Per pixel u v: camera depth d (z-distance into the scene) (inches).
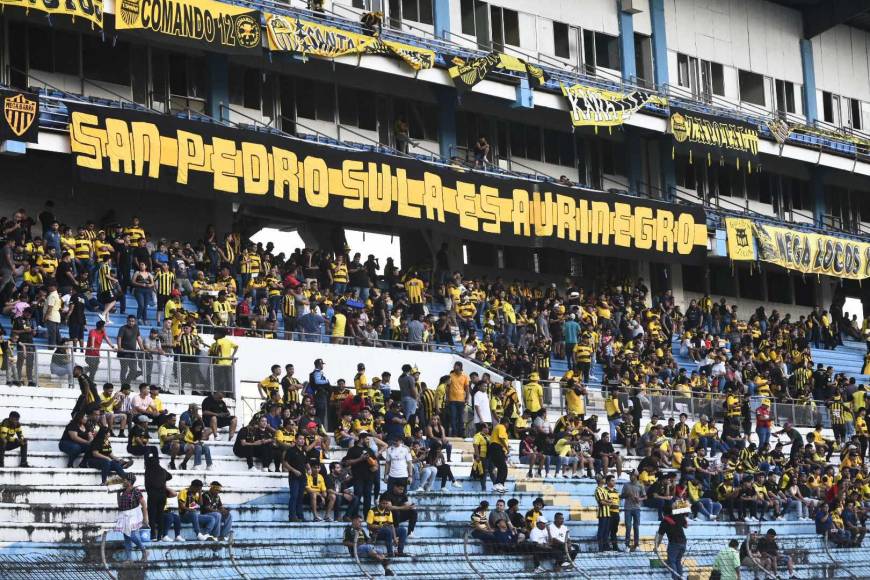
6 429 1149.7
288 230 2096.5
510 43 2250.2
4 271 1450.5
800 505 1648.6
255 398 1416.1
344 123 2043.6
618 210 2178.9
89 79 1769.2
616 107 2218.3
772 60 2696.9
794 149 2534.5
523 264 2229.3
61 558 973.8
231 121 1872.5
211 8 1734.7
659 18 2479.1
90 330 1439.5
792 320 2650.1
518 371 1734.7
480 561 1210.6
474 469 1413.6
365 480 1226.6
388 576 1127.0
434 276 2004.2
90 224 1593.3
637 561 1322.6
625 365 1846.7
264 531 1171.3
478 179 2017.7
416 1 2128.4
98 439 1175.6
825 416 2018.9
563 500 1456.7
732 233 2342.5
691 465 1551.4
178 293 1473.9
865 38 2878.9
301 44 1818.4
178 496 1125.7
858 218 2827.3
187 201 1860.2
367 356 1603.1
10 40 1701.5
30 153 1699.1
